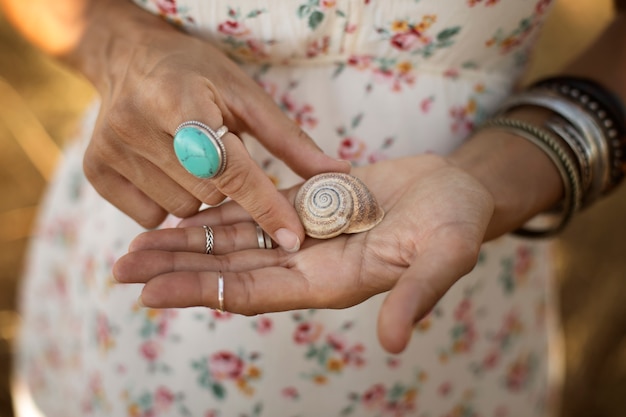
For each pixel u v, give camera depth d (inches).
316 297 14.8
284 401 18.7
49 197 23.4
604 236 35.1
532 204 17.2
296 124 16.3
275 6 16.0
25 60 39.4
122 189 16.5
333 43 16.7
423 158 16.6
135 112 15.1
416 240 14.7
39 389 24.8
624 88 18.2
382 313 12.9
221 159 14.4
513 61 18.3
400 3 16.0
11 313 35.4
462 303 19.0
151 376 18.9
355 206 15.5
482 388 20.9
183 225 16.2
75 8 17.9
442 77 17.6
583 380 32.7
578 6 38.0
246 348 17.9
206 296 14.1
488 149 17.4
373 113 17.5
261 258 15.3
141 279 14.6
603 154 17.7
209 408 18.8
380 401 19.1
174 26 17.2
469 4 16.1
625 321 33.4
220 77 15.7
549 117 17.8
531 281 20.9
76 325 21.3
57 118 39.3
